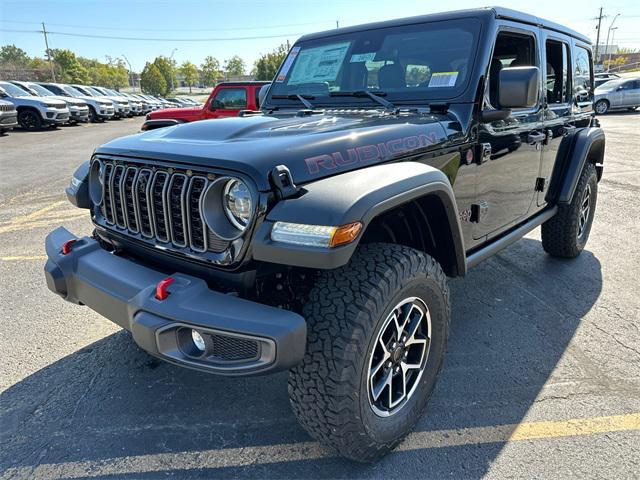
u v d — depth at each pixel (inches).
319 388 73.5
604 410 97.2
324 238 66.1
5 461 86.2
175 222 81.0
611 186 308.3
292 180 72.3
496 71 115.7
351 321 72.9
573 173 156.8
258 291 81.4
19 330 131.6
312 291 76.8
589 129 168.4
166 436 92.3
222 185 74.1
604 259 181.8
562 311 140.2
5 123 653.9
